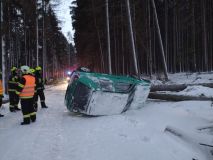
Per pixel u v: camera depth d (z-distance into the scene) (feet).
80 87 39.11
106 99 38.42
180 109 40.57
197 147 30.48
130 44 69.62
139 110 41.88
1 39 77.97
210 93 49.75
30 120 38.86
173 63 149.28
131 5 104.47
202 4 126.31
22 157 24.08
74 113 42.98
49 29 161.68
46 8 145.79
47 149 26.08
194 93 50.75
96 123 34.83
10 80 47.96
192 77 97.71
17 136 30.55
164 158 24.76
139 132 30.58
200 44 145.79
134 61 68.95
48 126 35.04
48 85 143.54
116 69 146.41
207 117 37.24
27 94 36.60
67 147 26.61
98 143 27.53
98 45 149.69
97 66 177.37
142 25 114.83
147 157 24.59
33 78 37.45
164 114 38.70
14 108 47.91
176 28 146.10
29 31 143.43
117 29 142.92
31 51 161.48
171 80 92.12
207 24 146.00
